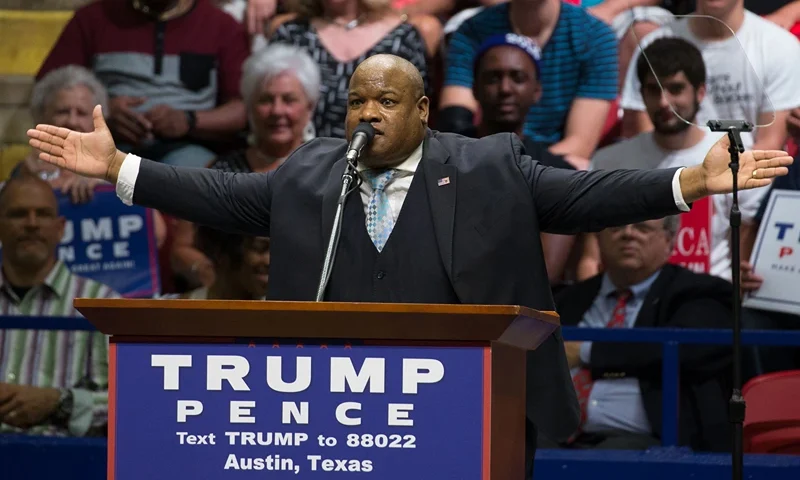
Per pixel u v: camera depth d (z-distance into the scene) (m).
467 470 7.08
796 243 19.55
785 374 17.52
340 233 9.92
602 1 20.73
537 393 9.64
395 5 21.42
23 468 16.78
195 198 10.38
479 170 10.04
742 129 9.48
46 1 22.41
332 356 7.18
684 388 18.77
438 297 9.73
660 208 9.47
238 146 21.66
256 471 7.18
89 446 16.78
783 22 19.73
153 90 21.80
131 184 10.21
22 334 20.77
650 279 19.52
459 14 21.20
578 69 20.66
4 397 19.98
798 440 17.12
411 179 10.09
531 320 7.61
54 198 21.62
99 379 20.59
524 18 20.83
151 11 21.92
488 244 9.78
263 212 10.52
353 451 7.14
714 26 11.34
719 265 19.69
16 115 22.20
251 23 21.70
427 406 7.12
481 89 20.84
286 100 21.27
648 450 16.48
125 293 21.36
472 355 7.11
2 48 22.36
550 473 16.02
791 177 19.67
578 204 9.80
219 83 21.75
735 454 10.72
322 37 21.44
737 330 10.72
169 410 7.25
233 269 21.08
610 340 17.20
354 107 10.02
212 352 7.25
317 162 10.42
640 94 20.41
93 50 22.12
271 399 7.20
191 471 7.22
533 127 20.83
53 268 21.52
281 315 7.08
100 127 10.21
